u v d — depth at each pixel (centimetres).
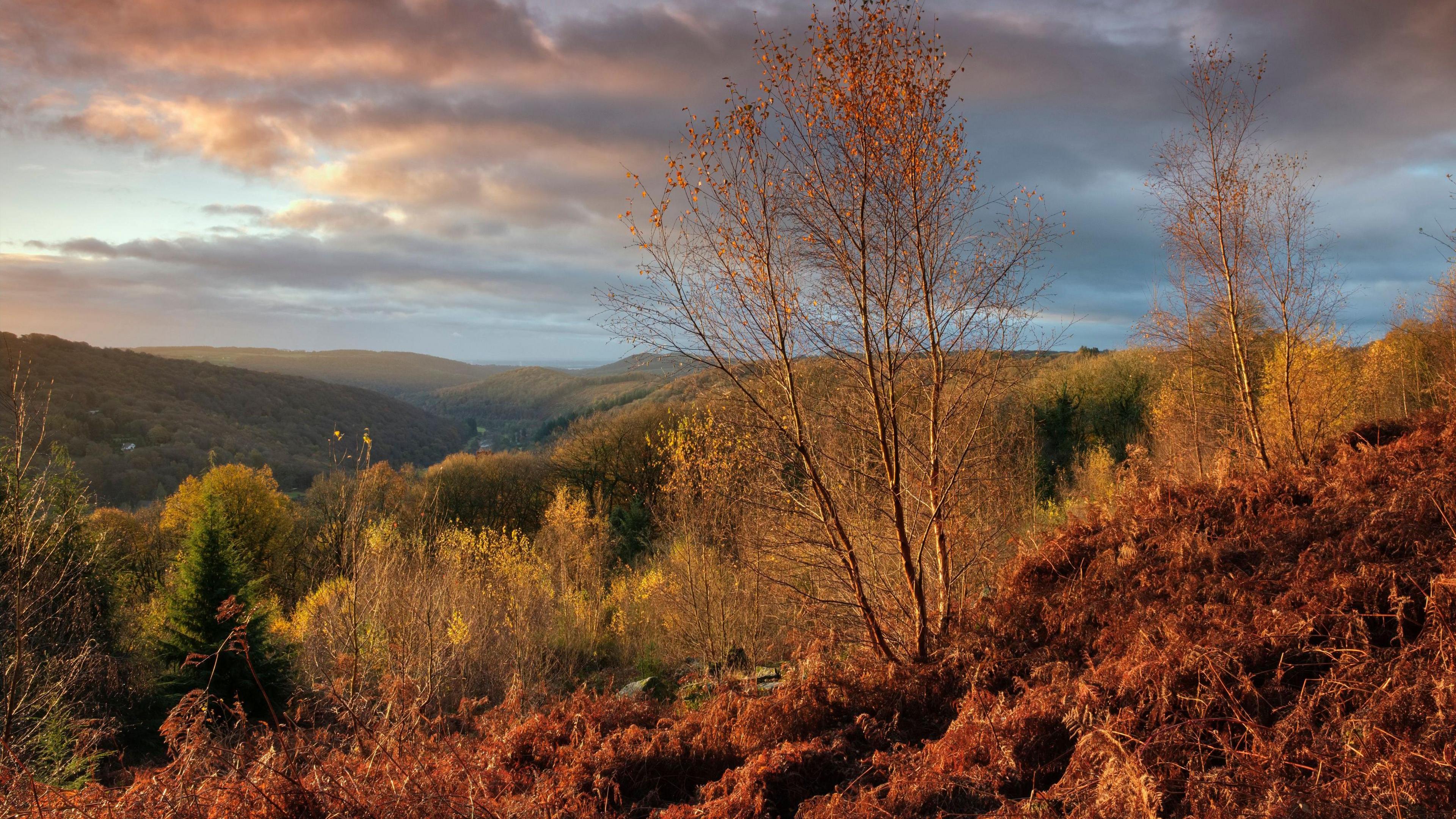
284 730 595
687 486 1453
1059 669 684
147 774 526
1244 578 753
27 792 492
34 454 1104
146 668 1670
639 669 1551
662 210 792
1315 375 2038
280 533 3600
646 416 3747
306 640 1459
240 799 495
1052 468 3078
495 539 1973
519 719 846
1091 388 3728
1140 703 536
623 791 638
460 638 1277
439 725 870
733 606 1384
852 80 788
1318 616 594
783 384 848
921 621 846
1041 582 984
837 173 798
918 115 803
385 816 496
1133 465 1789
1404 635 568
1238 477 1068
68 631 1439
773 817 557
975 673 733
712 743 688
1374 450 1015
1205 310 1759
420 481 4400
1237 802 409
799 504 892
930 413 895
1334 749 443
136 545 2967
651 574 1908
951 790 525
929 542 1015
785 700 724
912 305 835
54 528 1200
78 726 1017
